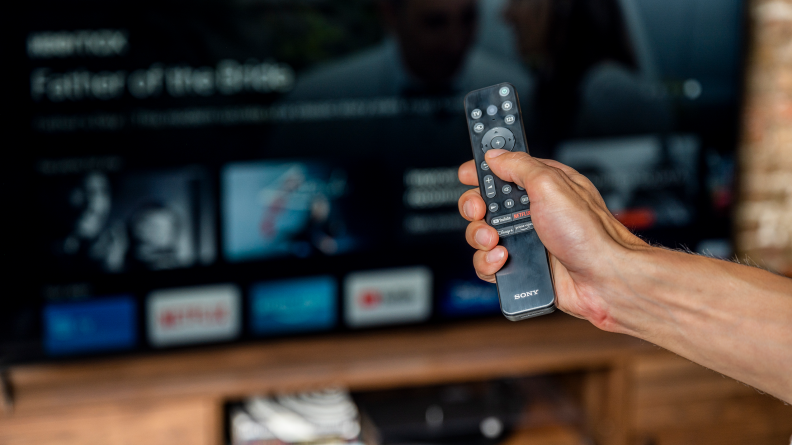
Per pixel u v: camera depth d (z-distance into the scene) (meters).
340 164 1.63
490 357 1.68
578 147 1.74
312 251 1.65
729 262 0.63
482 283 1.75
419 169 1.67
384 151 1.65
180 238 1.58
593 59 1.71
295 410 1.66
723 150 1.82
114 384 1.54
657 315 0.64
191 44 1.51
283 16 1.54
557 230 0.68
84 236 1.53
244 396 1.56
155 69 1.50
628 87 1.74
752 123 1.89
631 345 1.74
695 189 1.82
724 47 1.76
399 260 1.70
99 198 1.52
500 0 1.64
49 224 1.51
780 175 1.94
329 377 1.59
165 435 1.53
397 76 1.62
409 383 1.78
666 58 1.74
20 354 1.54
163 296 1.59
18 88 1.45
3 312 1.51
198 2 1.50
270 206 1.61
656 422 1.75
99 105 1.49
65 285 1.54
